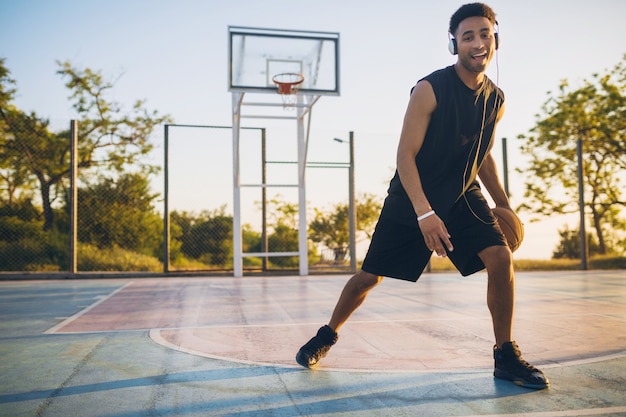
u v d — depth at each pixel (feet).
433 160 8.00
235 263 36.47
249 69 35.55
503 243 8.09
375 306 18.15
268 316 15.90
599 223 53.42
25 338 12.28
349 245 40.29
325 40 36.55
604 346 10.92
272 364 9.46
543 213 52.85
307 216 40.24
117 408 6.93
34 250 41.96
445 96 7.76
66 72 53.57
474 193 8.38
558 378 8.33
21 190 44.14
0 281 32.78
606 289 24.08
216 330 13.29
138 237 44.57
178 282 30.96
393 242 8.40
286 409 6.84
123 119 51.39
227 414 6.66
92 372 8.91
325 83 36.24
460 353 10.35
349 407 6.91
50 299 21.47
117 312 17.03
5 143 44.68
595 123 59.52
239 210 36.58
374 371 8.87
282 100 36.83
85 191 44.78
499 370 8.21
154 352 10.59
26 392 7.70
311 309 17.52
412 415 6.57
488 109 8.18
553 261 45.80
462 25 7.73
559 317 15.11
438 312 16.56
